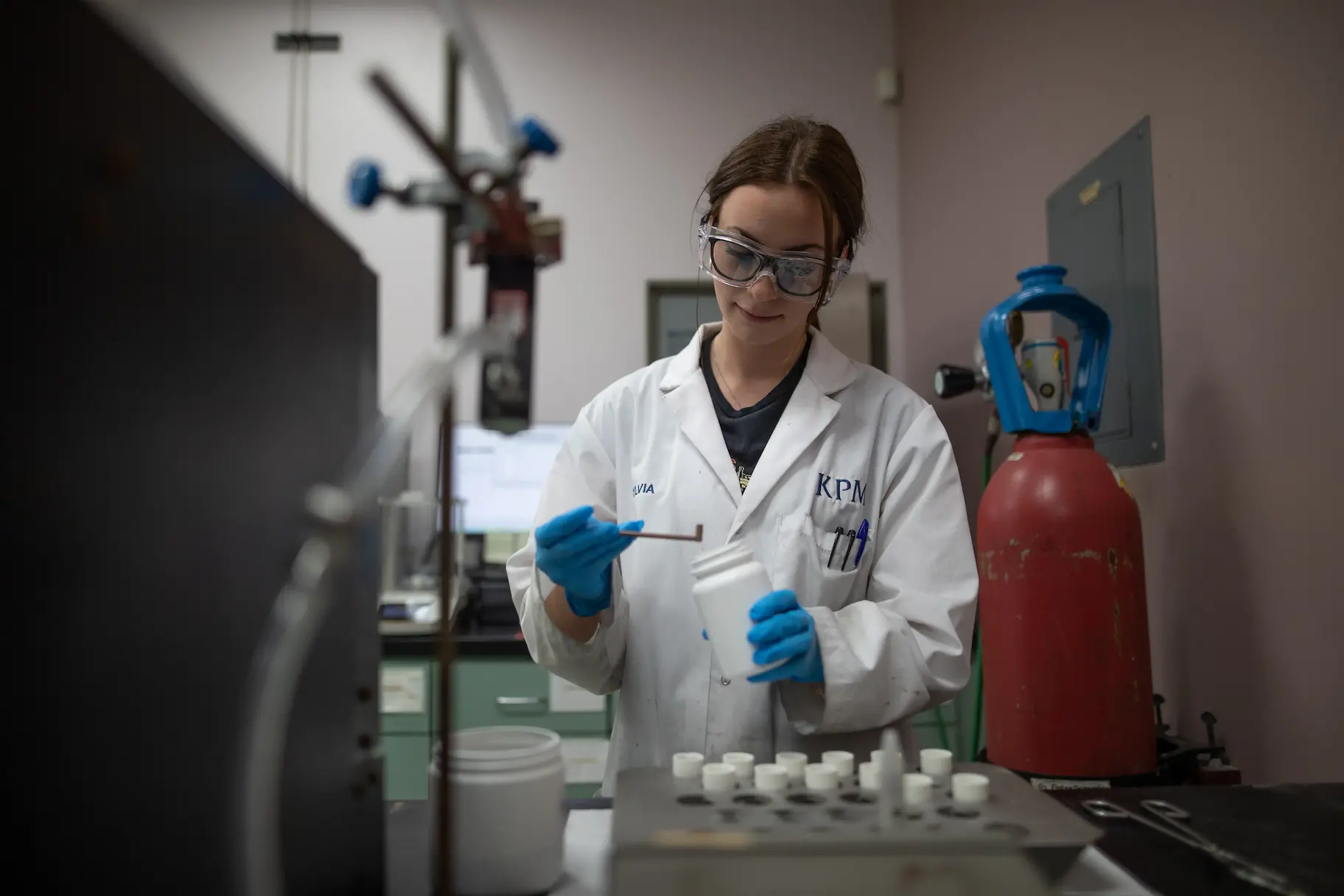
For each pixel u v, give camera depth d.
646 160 3.34
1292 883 0.72
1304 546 1.41
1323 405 1.36
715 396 1.38
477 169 0.62
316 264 0.68
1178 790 0.98
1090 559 1.43
